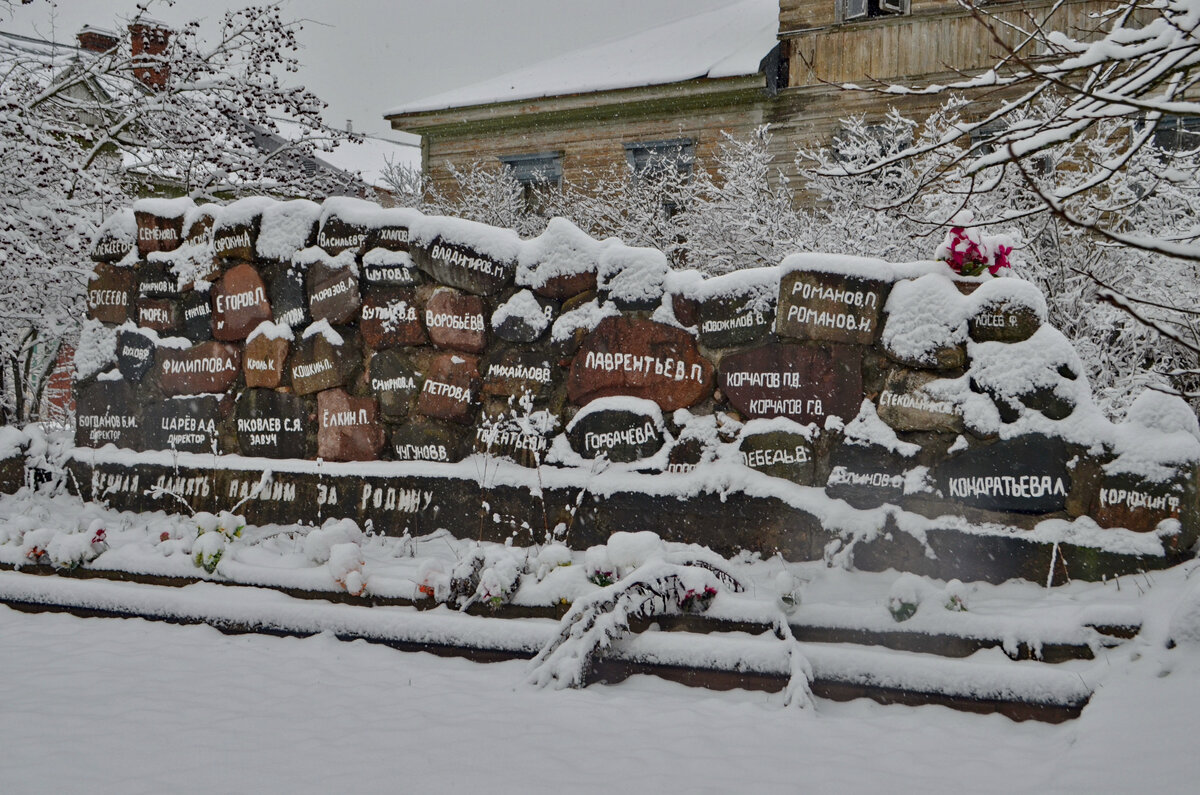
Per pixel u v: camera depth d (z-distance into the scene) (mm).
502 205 16359
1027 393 5973
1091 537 5688
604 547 6012
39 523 7746
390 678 5570
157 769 4254
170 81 13398
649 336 7043
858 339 6418
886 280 6422
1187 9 4281
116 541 7629
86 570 7191
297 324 8320
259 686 5422
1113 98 3994
